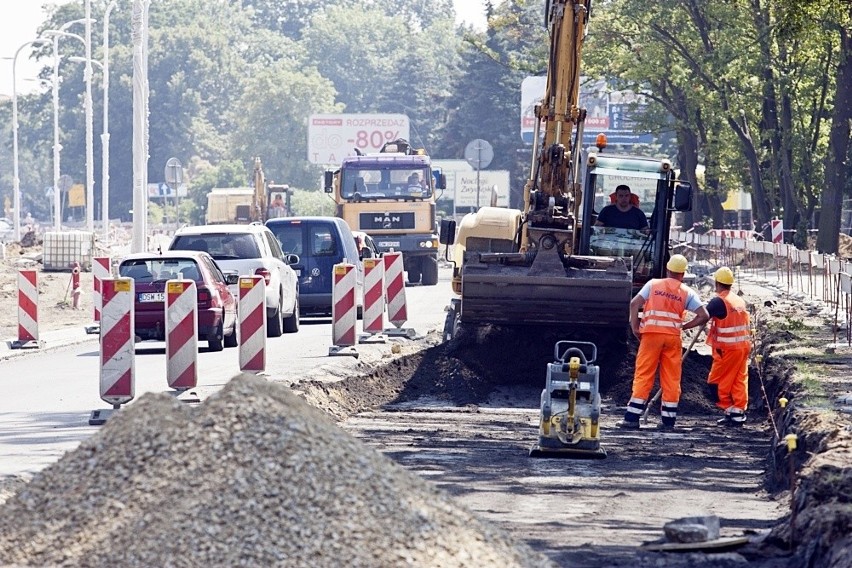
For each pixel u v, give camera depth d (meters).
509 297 52.66
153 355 65.25
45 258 132.75
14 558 20.25
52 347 72.19
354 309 61.31
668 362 45.00
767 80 133.38
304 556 19.34
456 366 53.78
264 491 20.39
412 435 42.41
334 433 21.98
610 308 52.62
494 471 35.69
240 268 72.62
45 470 22.06
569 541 26.33
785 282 103.69
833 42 122.38
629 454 39.50
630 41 152.12
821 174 141.62
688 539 25.38
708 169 150.75
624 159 57.66
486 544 20.48
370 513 20.25
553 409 38.44
